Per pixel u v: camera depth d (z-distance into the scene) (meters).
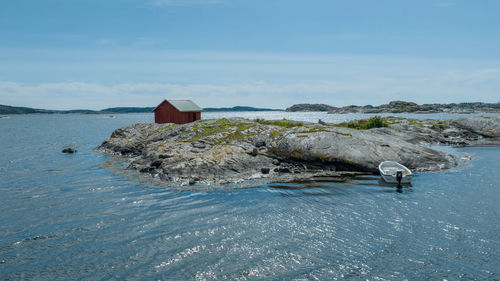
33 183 25.28
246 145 33.00
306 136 31.62
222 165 28.38
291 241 14.21
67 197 21.20
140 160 33.66
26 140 63.28
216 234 15.01
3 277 11.27
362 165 28.67
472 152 40.97
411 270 11.67
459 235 14.55
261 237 14.66
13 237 14.61
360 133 34.31
